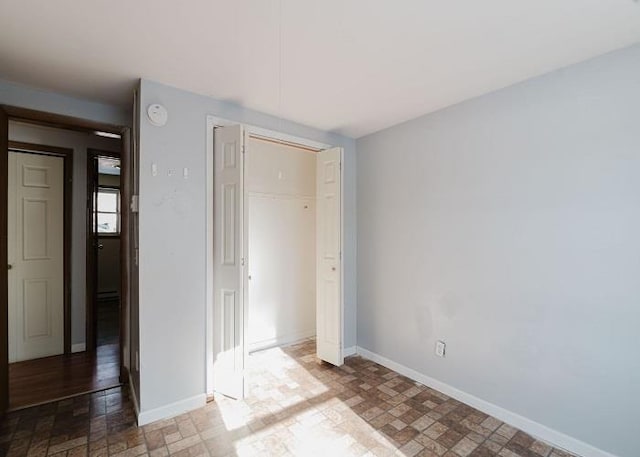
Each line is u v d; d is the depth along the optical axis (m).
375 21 1.53
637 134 1.67
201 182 2.36
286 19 1.52
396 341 2.92
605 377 1.76
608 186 1.76
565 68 1.92
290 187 3.72
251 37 1.66
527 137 2.07
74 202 3.28
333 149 3.02
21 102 2.20
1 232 2.11
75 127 2.52
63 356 3.18
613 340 1.74
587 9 1.43
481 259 2.30
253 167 3.41
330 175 3.05
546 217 1.98
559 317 1.93
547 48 1.74
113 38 1.66
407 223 2.84
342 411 2.25
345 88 2.24
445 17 1.50
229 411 2.24
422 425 2.10
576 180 1.87
